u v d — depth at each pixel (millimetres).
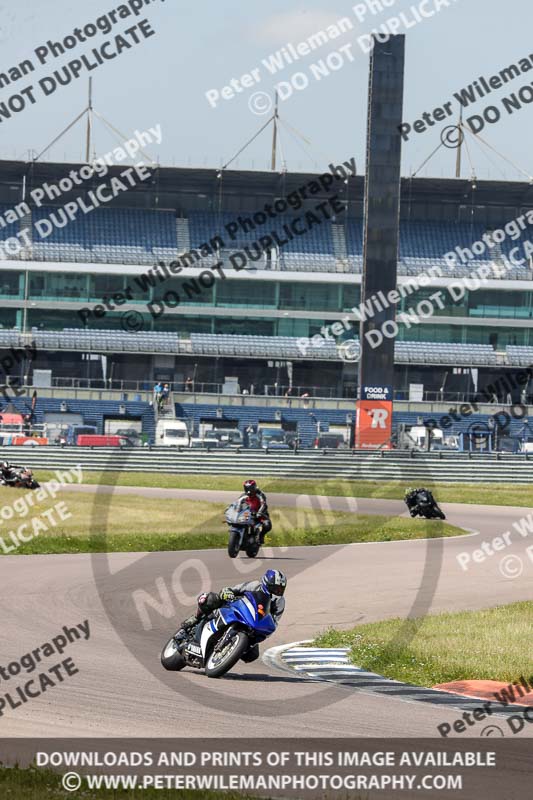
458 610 75438
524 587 88438
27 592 74438
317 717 42031
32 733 37250
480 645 59094
